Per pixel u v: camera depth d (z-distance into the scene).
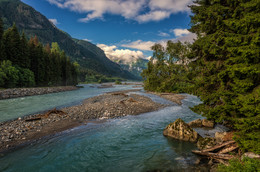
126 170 7.75
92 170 7.78
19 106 25.14
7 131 12.59
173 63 14.25
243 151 7.41
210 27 10.56
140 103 27.77
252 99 6.65
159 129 14.38
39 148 10.12
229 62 8.81
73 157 9.05
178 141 11.34
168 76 14.80
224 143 8.83
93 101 30.72
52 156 9.12
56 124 15.32
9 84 47.53
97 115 19.33
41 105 26.25
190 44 12.82
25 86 55.28
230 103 8.39
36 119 16.48
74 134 12.88
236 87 7.78
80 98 36.31
